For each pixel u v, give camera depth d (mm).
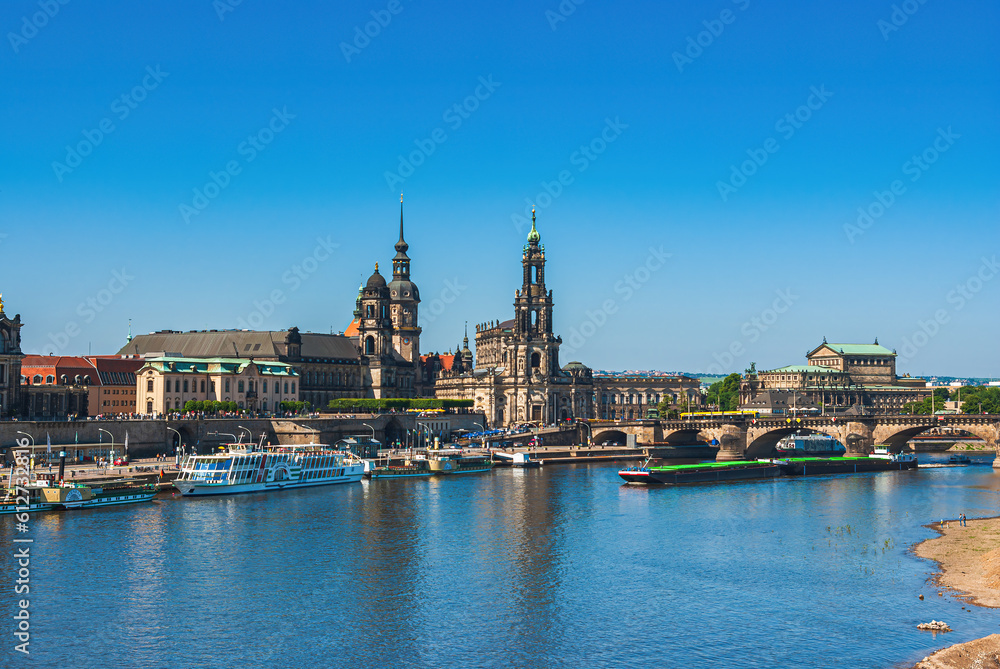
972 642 92625
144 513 165125
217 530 150875
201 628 102000
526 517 167250
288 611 108000
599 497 195625
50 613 106438
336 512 170625
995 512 173625
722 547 141000
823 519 166000
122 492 174375
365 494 196875
